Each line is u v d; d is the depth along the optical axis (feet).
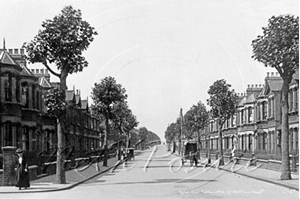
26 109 105.40
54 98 77.36
